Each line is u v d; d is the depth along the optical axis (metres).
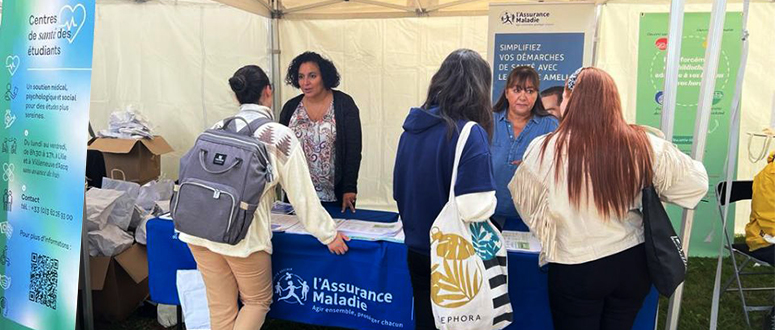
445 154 1.47
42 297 1.98
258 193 1.64
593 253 1.47
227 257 1.73
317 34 4.10
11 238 2.07
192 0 4.07
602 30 3.83
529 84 2.64
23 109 1.97
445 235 1.47
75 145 1.81
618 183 1.41
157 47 4.12
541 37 2.94
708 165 3.81
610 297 1.57
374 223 2.17
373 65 4.14
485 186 1.44
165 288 2.16
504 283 1.56
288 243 1.99
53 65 1.85
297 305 2.04
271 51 4.00
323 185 2.82
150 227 2.13
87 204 2.57
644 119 3.84
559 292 1.57
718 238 3.89
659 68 3.76
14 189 2.04
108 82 4.15
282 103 4.16
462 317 1.49
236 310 1.88
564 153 1.44
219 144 1.66
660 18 3.71
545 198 1.49
